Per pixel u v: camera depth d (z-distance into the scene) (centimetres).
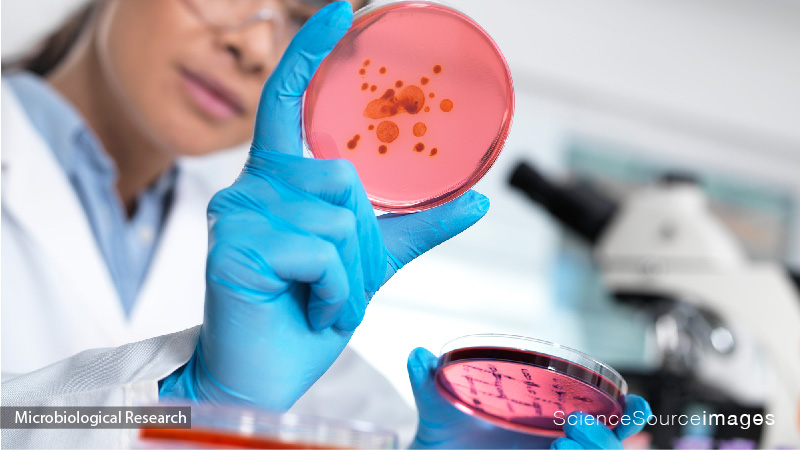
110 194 84
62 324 81
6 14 82
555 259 136
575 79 140
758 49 153
